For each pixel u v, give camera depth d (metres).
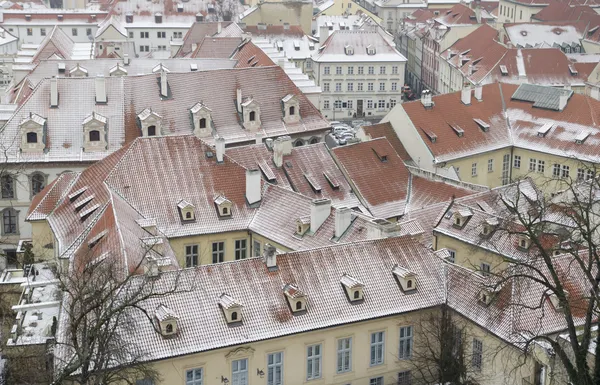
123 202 96.88
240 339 74.00
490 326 75.88
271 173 111.62
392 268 82.88
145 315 72.50
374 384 81.38
